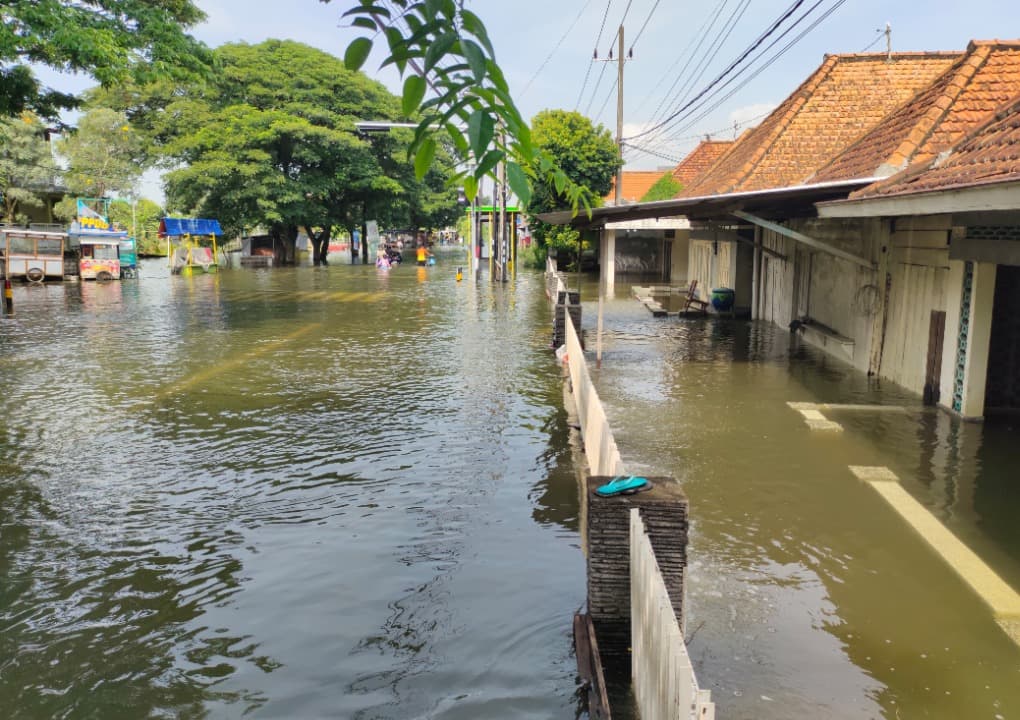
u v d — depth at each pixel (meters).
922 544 5.75
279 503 7.01
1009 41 12.65
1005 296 9.11
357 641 4.63
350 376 12.91
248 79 47.06
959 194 6.38
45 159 41.72
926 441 8.35
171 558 5.88
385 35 1.59
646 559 3.53
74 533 6.38
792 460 7.75
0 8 14.52
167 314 22.31
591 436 7.61
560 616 4.85
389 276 39.25
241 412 10.45
